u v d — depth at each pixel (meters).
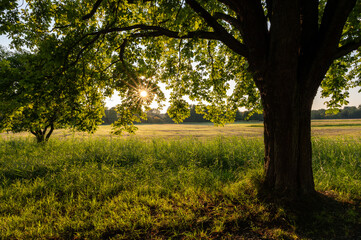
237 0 3.54
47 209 3.91
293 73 3.35
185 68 6.74
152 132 29.95
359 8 4.34
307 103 3.64
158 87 5.66
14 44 5.02
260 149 8.15
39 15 4.84
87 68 5.26
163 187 4.85
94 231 3.11
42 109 4.49
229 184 4.92
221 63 7.18
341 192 4.17
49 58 4.16
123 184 5.03
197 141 10.39
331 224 3.17
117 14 4.42
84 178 5.38
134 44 5.25
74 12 4.51
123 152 8.49
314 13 3.54
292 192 3.63
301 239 2.85
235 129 37.47
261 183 4.16
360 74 6.36
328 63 3.49
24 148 9.91
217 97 7.26
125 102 5.62
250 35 3.56
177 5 3.90
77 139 11.82
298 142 3.64
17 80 4.06
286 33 3.12
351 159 6.96
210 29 4.99
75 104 4.82
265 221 3.26
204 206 3.81
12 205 4.11
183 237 2.97
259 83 3.90
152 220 3.38
